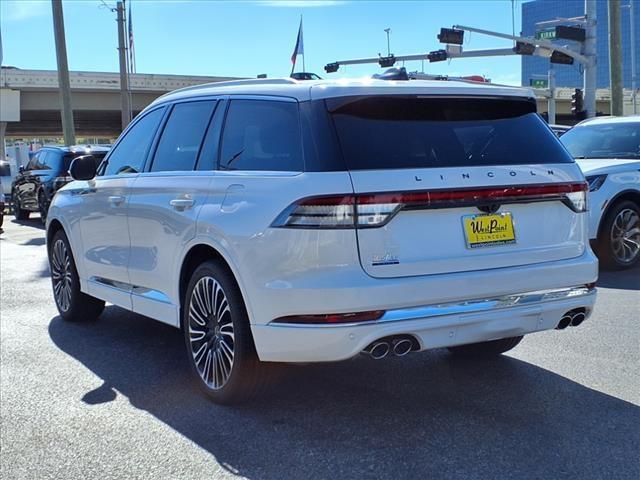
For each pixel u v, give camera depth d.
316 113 4.04
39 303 7.87
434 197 3.90
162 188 5.02
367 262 3.78
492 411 4.39
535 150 4.41
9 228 17.28
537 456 3.76
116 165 5.96
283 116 4.23
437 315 3.90
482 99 4.41
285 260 3.84
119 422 4.37
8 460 3.88
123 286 5.69
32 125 65.56
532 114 4.61
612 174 8.70
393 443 3.96
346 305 3.73
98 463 3.82
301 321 3.83
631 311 6.78
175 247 4.77
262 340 4.00
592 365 5.21
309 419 4.33
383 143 4.00
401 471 3.63
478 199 4.03
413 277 3.87
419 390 4.80
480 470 3.62
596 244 8.77
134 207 5.32
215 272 4.38
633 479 3.50
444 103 4.32
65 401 4.74
